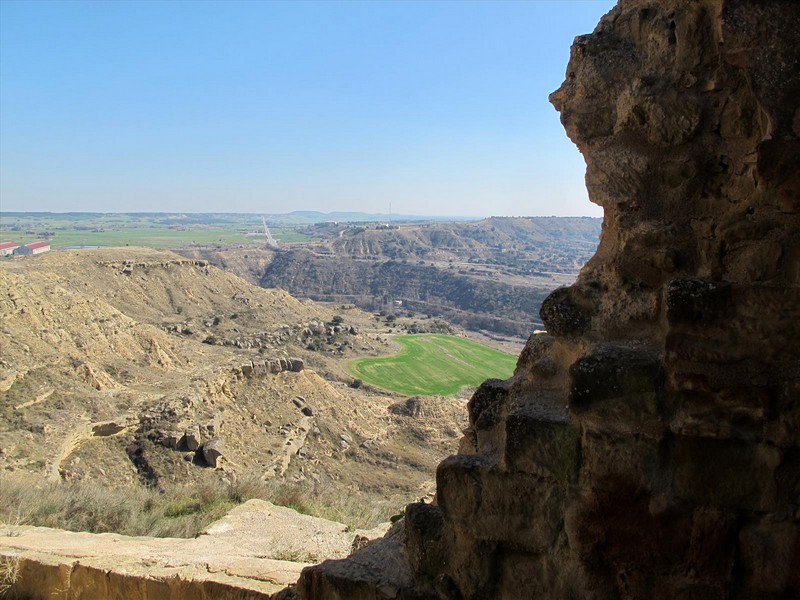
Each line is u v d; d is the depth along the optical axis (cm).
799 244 234
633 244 277
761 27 237
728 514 234
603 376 257
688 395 241
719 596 235
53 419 2477
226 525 766
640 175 280
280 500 996
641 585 248
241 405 3241
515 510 278
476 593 284
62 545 602
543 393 300
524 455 275
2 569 537
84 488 1152
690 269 265
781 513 227
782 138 232
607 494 253
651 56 284
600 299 288
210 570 490
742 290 238
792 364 229
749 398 230
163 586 473
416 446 3609
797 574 224
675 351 242
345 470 3073
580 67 306
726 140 262
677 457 243
